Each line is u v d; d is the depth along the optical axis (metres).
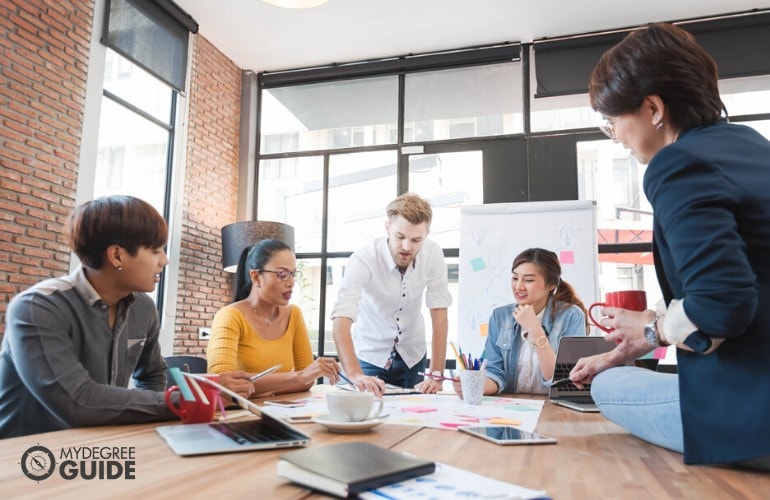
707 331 0.71
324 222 5.50
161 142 4.71
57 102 3.61
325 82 5.70
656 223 0.83
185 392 0.98
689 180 0.74
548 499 0.52
